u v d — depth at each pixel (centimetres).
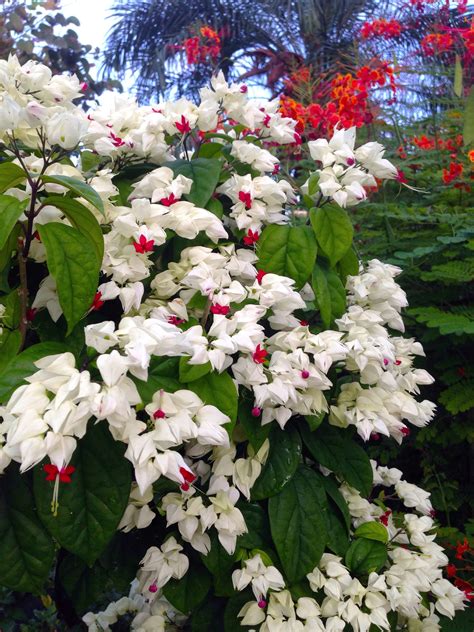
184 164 156
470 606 251
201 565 150
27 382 112
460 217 307
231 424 126
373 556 161
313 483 154
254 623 144
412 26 513
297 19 834
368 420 155
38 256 134
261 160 161
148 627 165
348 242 155
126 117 160
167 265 156
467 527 276
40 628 279
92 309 133
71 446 99
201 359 122
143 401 116
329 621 147
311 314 190
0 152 148
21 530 120
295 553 145
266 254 154
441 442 300
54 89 152
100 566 158
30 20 394
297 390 144
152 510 150
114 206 142
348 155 156
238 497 142
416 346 189
